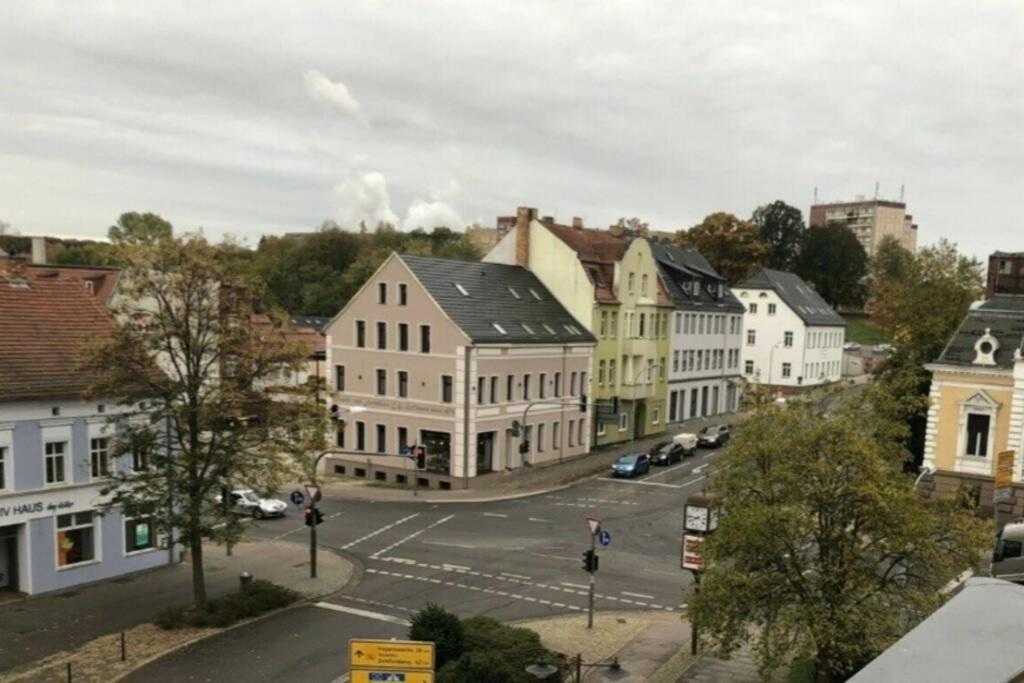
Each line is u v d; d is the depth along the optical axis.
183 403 26.59
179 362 30.48
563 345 55.06
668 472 52.91
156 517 26.03
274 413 27.41
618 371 61.72
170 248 25.75
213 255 26.36
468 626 21.75
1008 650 3.05
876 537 17.66
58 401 28.92
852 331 123.25
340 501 45.22
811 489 17.70
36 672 22.28
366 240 117.50
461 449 48.28
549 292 59.03
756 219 132.00
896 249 137.12
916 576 17.67
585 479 50.62
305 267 106.88
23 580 28.55
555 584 30.42
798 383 86.31
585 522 40.16
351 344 52.78
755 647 18.05
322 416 28.28
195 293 26.59
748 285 88.19
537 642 21.08
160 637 24.86
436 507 43.56
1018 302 43.19
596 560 25.67
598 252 62.00
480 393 48.84
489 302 52.66
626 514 41.84
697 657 23.11
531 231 59.81
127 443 26.33
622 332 61.56
